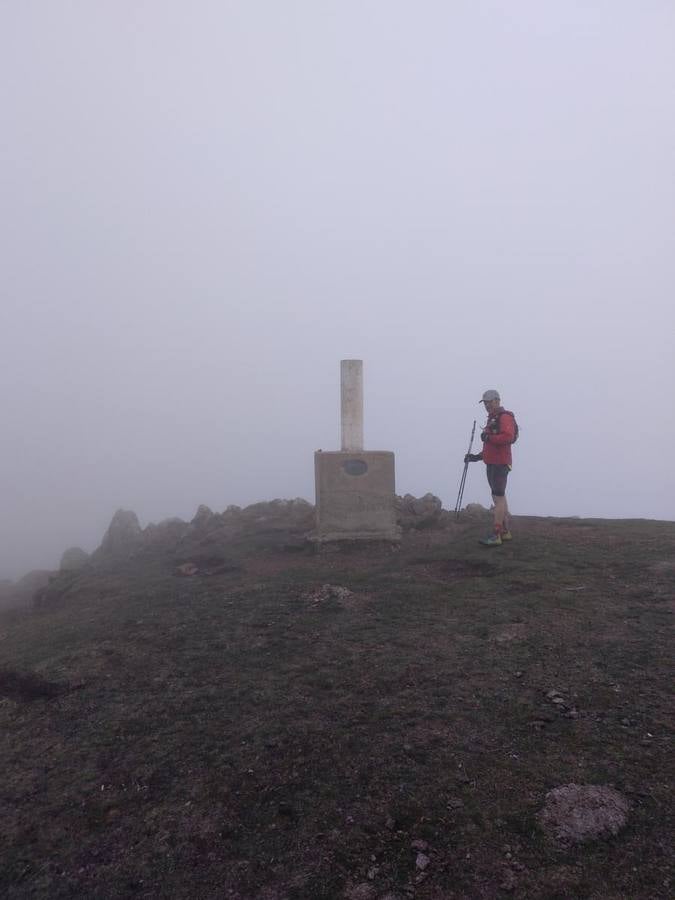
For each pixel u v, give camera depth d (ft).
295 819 11.59
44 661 20.18
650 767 12.01
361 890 9.96
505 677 15.99
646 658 16.29
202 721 15.24
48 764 14.07
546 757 12.60
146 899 10.15
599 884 9.61
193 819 11.85
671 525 31.99
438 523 36.42
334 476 32.63
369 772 12.64
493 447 28.89
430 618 20.81
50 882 10.66
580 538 29.68
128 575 35.42
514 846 10.50
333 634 20.10
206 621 22.61
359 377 34.06
